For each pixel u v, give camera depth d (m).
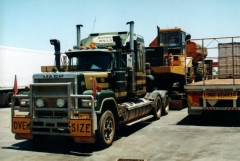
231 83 10.65
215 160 6.20
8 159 6.69
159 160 6.34
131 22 9.40
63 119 7.16
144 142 8.11
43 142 8.45
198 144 7.66
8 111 16.67
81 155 6.96
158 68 15.06
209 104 10.24
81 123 6.98
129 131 9.77
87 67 8.88
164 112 13.44
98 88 7.49
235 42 14.56
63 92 7.41
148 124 11.09
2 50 18.83
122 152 7.14
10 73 19.41
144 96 12.15
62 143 8.30
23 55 20.44
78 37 10.83
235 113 11.92
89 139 7.01
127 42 9.98
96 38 10.37
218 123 10.94
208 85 10.16
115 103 8.09
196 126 10.35
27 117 7.52
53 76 7.54
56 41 9.40
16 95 7.69
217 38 10.76
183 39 17.77
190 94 10.48
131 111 9.55
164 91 13.62
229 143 7.64
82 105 7.20
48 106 7.55
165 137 8.66
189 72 17.45
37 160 6.59
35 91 7.61
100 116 7.55
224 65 14.77
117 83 8.75
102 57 8.84
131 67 9.57
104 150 7.38
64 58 9.31
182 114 13.65
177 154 6.77
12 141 8.64
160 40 17.77
